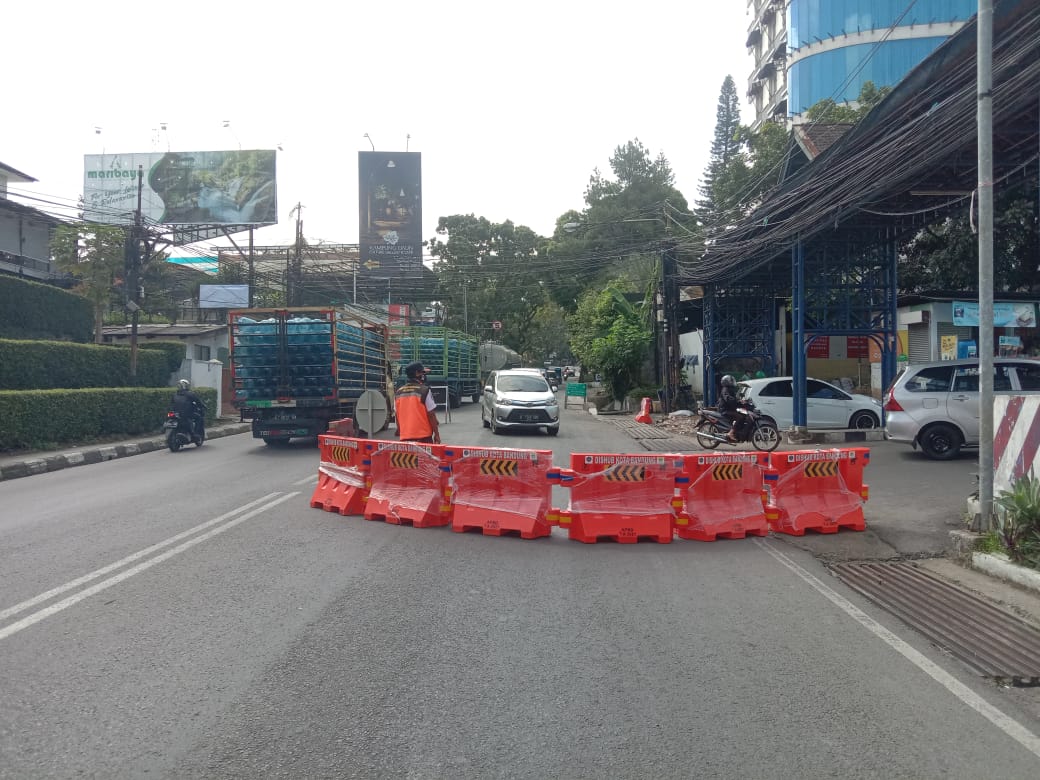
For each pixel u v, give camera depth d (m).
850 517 8.89
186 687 4.52
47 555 7.62
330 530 8.84
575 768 3.67
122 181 37.81
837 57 41.38
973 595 6.52
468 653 5.11
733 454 8.76
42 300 24.47
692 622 5.79
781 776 3.62
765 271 23.52
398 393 10.08
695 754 3.81
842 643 5.37
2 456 16.31
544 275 53.53
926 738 4.00
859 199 12.84
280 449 18.23
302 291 39.44
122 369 24.34
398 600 6.23
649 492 8.49
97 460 17.38
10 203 27.41
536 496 8.63
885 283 18.67
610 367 32.19
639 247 36.88
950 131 10.46
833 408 19.62
